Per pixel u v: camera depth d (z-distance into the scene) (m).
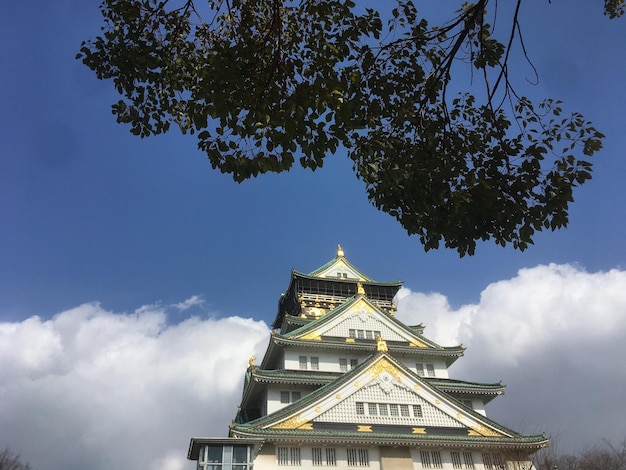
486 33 13.18
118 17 13.70
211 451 36.34
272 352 54.19
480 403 53.22
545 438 44.84
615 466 46.69
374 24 13.63
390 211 14.30
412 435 42.44
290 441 39.16
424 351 55.25
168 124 14.75
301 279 65.69
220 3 13.48
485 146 13.53
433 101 14.16
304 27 13.27
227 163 12.39
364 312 58.34
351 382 45.00
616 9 14.59
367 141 14.39
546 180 12.93
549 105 13.27
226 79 11.38
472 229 12.98
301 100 11.70
